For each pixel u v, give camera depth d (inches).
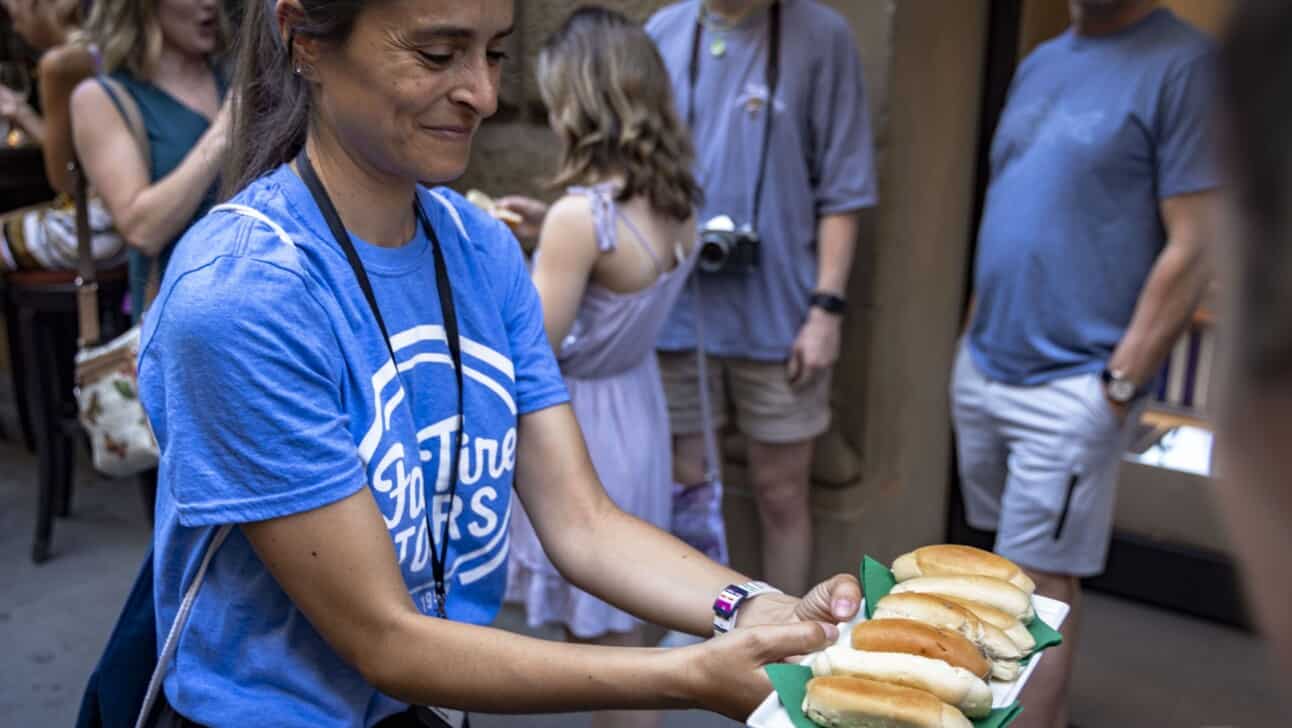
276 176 41.6
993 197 93.2
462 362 44.9
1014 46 119.3
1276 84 8.2
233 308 37.7
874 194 100.7
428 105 38.8
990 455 97.4
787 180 98.9
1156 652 117.3
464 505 45.7
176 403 38.4
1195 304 82.7
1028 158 89.3
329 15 37.9
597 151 79.1
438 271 44.4
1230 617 121.5
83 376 94.7
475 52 38.9
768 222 99.3
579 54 79.0
